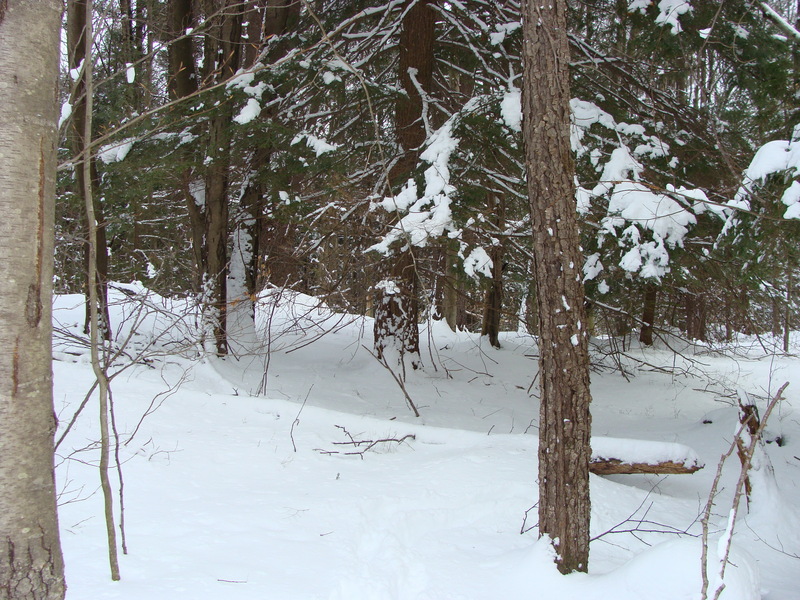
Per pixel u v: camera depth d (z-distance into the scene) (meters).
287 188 9.77
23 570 1.82
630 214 7.05
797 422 8.77
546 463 3.98
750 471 5.60
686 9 8.01
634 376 13.80
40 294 1.87
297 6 11.43
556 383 3.89
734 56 8.02
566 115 3.87
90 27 2.57
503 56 9.95
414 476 5.72
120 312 12.29
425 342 15.53
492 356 14.55
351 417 7.36
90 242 2.87
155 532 4.24
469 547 4.42
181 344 9.72
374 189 9.66
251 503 4.88
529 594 3.74
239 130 8.52
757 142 9.31
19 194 1.81
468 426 8.82
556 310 3.87
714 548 3.51
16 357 1.81
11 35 1.80
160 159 8.96
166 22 11.08
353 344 13.70
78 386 7.50
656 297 15.91
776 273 7.26
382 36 11.20
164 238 15.54
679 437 8.56
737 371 14.52
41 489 1.88
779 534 5.18
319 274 11.94
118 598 3.30
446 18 10.72
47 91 1.88
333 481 5.53
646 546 4.72
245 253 11.66
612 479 6.64
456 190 8.05
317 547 4.21
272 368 11.14
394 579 3.91
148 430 6.44
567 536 3.88
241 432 6.80
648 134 9.05
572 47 9.88
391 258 9.87
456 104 12.38
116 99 10.95
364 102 10.41
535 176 3.91
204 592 3.46
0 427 1.79
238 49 10.70
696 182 9.16
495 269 13.73
